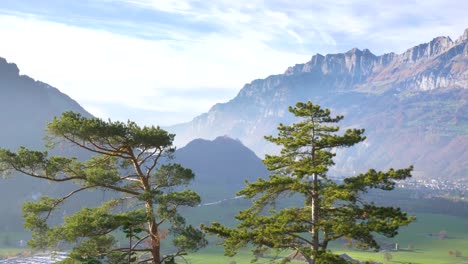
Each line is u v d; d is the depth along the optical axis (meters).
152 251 26.58
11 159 25.08
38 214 26.94
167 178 28.88
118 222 24.95
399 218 29.03
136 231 24.31
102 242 27.14
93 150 27.06
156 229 26.72
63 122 25.73
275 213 32.91
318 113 32.12
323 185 32.16
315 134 32.84
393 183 30.44
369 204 31.33
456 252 181.88
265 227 30.83
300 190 30.31
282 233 30.08
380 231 28.72
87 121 25.94
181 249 27.27
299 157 33.19
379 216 30.08
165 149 28.67
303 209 32.72
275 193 32.69
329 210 31.45
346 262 27.45
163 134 27.48
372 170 31.28
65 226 25.78
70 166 27.84
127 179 28.39
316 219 31.31
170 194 27.08
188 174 29.02
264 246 34.81
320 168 29.62
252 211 33.19
